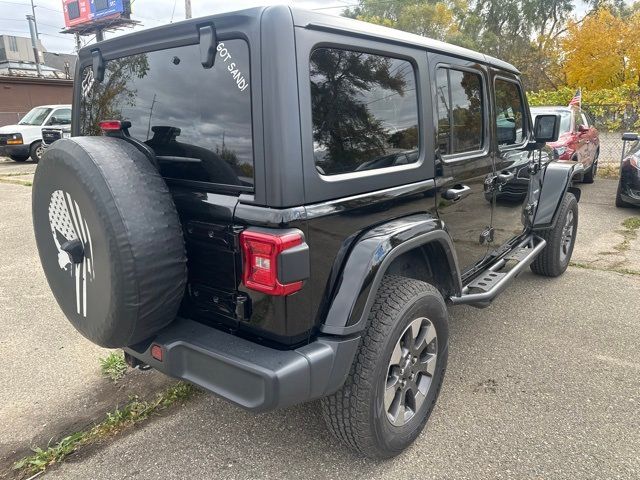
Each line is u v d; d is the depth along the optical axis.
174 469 2.50
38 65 33.97
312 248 2.01
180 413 2.95
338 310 2.12
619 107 13.92
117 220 1.93
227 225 2.05
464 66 3.07
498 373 3.34
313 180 1.99
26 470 2.51
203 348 2.08
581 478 2.39
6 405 3.04
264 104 1.89
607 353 3.61
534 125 4.04
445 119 2.91
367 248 2.20
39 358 3.59
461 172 3.07
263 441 2.70
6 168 15.06
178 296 2.11
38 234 2.40
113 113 2.61
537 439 2.68
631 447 2.61
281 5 1.89
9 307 4.50
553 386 3.18
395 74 2.47
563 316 4.25
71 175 2.03
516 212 4.14
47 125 16.33
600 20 24.78
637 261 5.70
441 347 2.70
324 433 2.75
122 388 3.21
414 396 2.60
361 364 2.24
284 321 2.00
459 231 3.18
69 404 3.05
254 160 1.95
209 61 2.04
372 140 2.34
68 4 34.66
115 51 2.51
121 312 2.00
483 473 2.44
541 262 5.02
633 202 8.00
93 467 2.53
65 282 2.30
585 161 10.07
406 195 2.54
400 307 2.33
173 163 2.28
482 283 3.41
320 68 2.04
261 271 1.94
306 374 2.00
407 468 2.48
